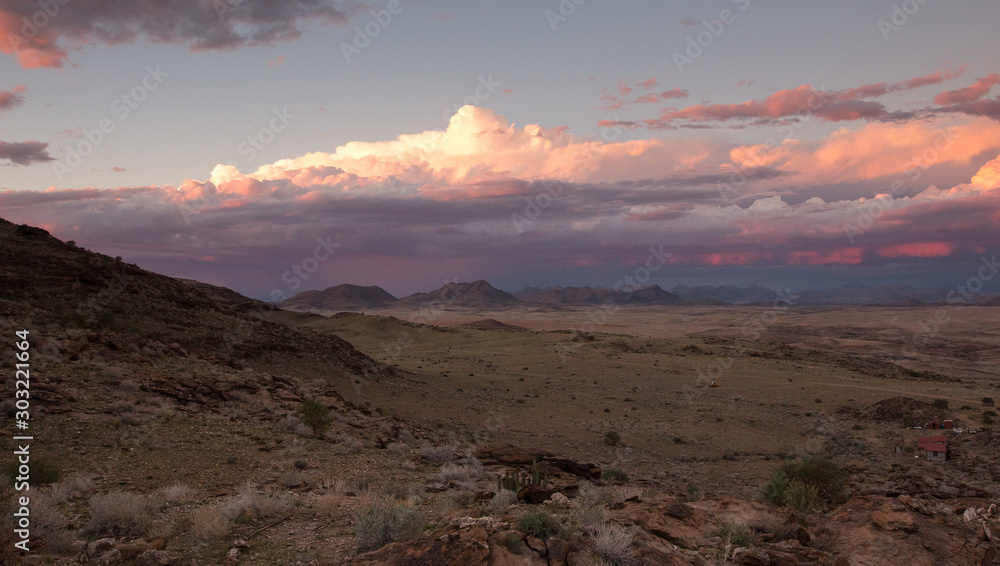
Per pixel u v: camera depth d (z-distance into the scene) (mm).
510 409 64125
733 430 61062
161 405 27969
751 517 12477
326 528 11836
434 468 26719
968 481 35750
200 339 52719
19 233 54469
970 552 11672
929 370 149500
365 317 184125
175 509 13438
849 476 31953
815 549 11211
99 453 19016
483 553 8453
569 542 9055
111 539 10000
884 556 11320
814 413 73688
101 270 54656
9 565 8367
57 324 41062
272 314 178750
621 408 70688
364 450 28391
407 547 8820
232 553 9938
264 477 19719
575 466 29969
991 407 71500
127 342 40469
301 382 50031
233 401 33562
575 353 132875
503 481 17672
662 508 12625
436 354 136375
